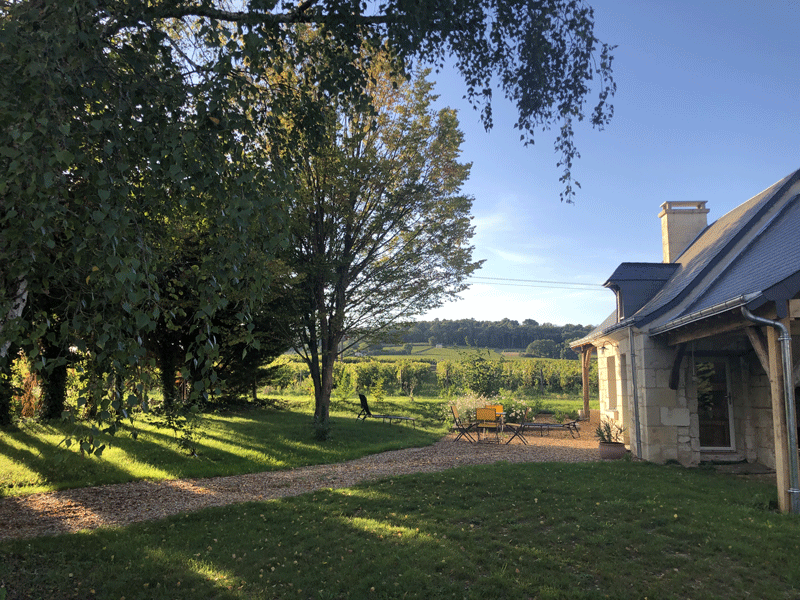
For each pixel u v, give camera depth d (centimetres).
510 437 1438
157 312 312
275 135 416
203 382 329
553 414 1955
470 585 438
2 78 249
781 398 637
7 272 285
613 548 508
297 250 1333
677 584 432
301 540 544
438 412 1955
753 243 1005
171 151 302
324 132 493
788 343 632
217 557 496
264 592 423
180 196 352
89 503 706
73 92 276
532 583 436
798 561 470
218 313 1386
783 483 632
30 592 420
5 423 1224
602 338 1347
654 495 693
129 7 316
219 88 318
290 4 441
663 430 993
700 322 834
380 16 465
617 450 1047
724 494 712
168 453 1037
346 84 480
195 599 415
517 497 694
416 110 1288
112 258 257
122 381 313
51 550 507
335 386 2478
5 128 250
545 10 489
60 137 255
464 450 1182
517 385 2909
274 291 1255
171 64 334
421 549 507
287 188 368
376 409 2094
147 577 450
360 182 1243
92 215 254
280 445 1183
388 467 962
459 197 1337
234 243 319
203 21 352
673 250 1514
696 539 533
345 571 461
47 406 1365
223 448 1120
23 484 791
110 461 949
